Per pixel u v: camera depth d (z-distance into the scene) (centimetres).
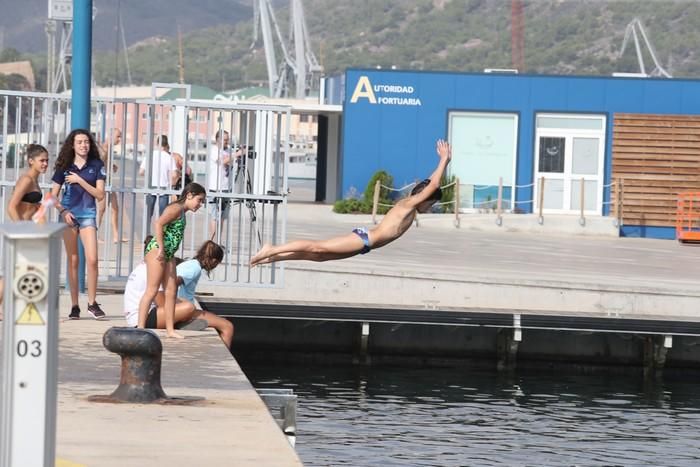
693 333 5406
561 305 5809
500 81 10275
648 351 5528
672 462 3641
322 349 5519
